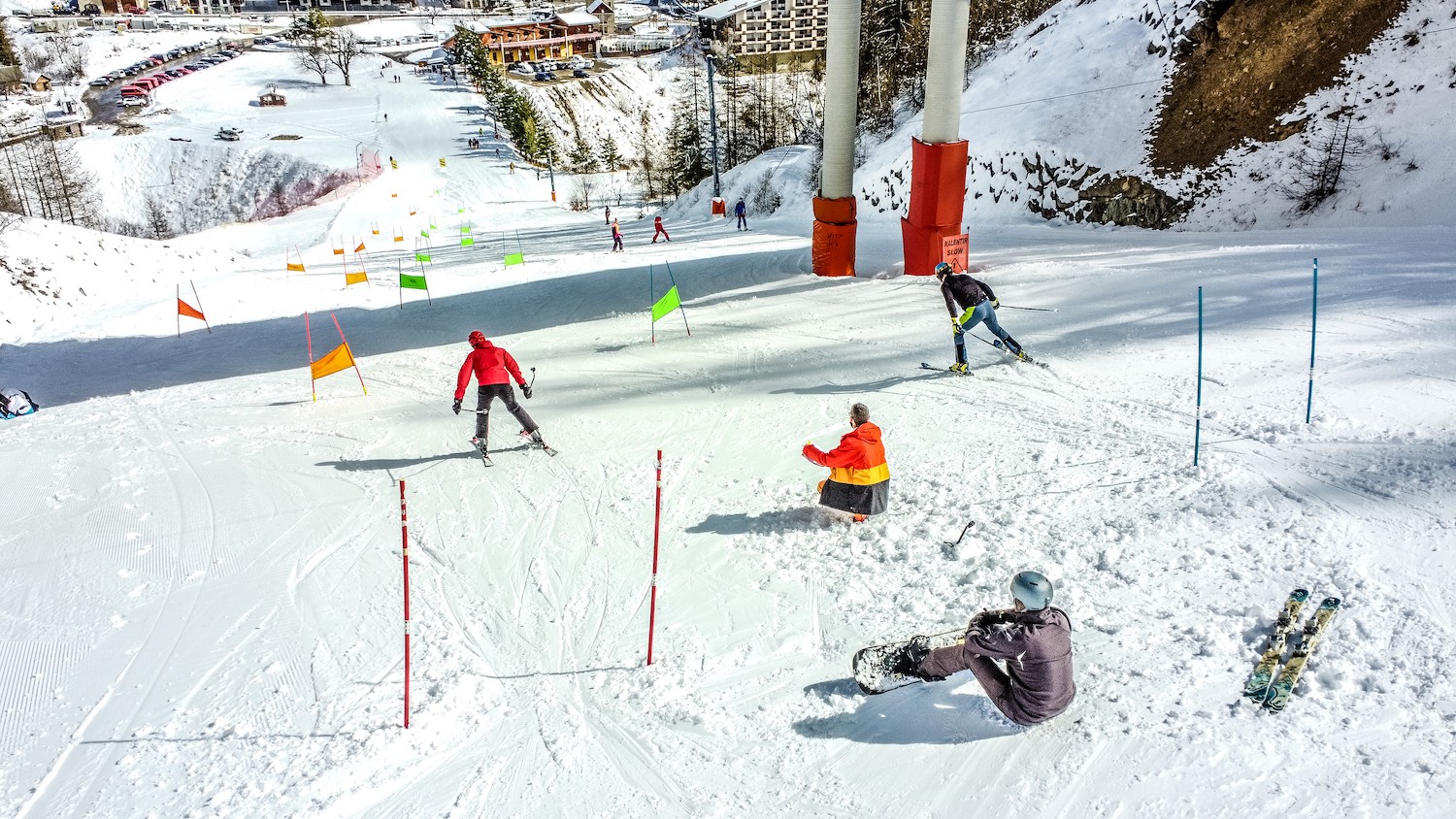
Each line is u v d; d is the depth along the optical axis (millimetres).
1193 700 4730
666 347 13953
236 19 160250
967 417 9359
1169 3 24922
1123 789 4254
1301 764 4215
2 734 5543
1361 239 15172
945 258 17234
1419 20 18828
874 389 10695
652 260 25594
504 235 50125
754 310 16031
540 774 4801
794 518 7531
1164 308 12234
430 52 137750
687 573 6816
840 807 4383
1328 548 5891
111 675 6105
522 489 8820
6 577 7688
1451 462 6754
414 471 9570
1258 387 8875
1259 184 19688
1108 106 24641
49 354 17641
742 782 4625
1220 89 21703
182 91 111000
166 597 7168
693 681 5477
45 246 23594
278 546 7953
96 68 126375
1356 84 19141
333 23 160500
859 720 5004
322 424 11461
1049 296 14008
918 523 7117
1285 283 12375
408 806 4625
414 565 7402
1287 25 20812
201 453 10633
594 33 159625
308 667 6023
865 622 5879
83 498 9445
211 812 4664
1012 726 4812
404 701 5383
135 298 24016
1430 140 17297
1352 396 8258
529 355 14430
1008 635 4410
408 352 15469
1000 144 26469
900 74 46156
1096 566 6141
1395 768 4098
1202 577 5801
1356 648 4875
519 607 6566
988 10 43375
